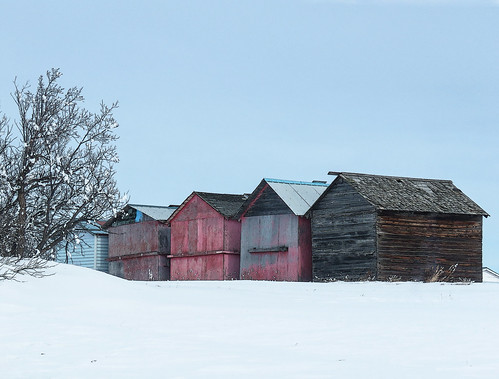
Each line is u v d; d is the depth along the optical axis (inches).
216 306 914.1
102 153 1288.1
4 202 1136.2
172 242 2186.3
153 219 2269.9
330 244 1777.8
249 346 655.1
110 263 2423.7
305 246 1860.2
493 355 596.1
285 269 1873.8
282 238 1888.5
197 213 2132.1
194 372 535.5
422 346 643.5
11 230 1101.1
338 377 510.0
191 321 797.2
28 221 1181.1
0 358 607.2
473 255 1790.1
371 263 1692.9
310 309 895.7
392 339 682.2
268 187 1932.8
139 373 537.6
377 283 1470.2
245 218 1973.4
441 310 879.7
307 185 1998.0
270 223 1918.1
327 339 689.0
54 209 1263.5
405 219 1727.4
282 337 703.1
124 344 660.1
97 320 794.2
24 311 821.2
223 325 772.6
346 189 1764.3
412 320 795.4
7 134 1183.6
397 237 1712.6
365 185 1764.3
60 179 1225.4
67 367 567.5
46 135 1229.7
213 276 2074.3
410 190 1815.9
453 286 1300.4
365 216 1716.3
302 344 664.4
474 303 953.5
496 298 1002.7
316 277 1792.6
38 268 964.6
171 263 2186.3
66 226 1255.5
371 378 505.7
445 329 733.9
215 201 2113.7
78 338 689.0
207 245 2095.2
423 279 1724.9
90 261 2436.0
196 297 1002.7
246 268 1953.7
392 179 1849.2
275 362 572.7
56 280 946.7
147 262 2283.5
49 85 1264.8
